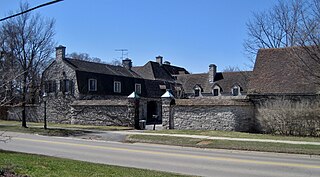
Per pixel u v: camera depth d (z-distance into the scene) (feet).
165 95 95.61
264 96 96.84
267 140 67.56
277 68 103.45
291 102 89.51
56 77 135.33
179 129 92.48
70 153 53.31
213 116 89.51
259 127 89.30
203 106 90.74
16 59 88.69
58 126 109.40
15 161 38.01
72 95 130.21
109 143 69.67
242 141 65.82
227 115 87.86
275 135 81.46
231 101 88.84
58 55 136.67
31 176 30.27
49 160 40.27
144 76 187.83
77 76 130.93
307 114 81.92
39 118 135.54
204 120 90.48
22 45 99.19
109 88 145.07
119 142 72.18
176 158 48.91
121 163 43.88
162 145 67.15
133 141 73.20
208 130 87.66
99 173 32.48
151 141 71.15
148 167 40.98
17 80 55.72
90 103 115.14
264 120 87.86
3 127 104.99
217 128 88.84
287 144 61.82
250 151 58.59
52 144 66.18
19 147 60.59
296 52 86.89
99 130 94.02
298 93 93.09
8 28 100.42
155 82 175.63
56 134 87.25
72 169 34.32
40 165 35.99
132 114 103.50
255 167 41.75
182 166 42.06
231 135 76.54
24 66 94.79
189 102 92.89
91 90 136.05
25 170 32.89
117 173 32.89
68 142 70.33
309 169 40.55
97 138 78.69
